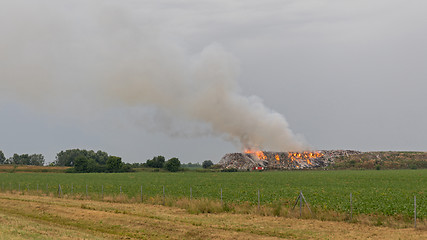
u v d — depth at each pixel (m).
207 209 33.66
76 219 29.55
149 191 54.72
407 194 44.59
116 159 156.12
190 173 130.25
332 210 31.95
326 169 152.62
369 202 35.66
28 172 152.50
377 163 162.62
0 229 23.27
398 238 23.11
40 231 23.78
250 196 43.66
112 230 25.83
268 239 22.98
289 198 40.47
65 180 91.25
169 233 24.64
